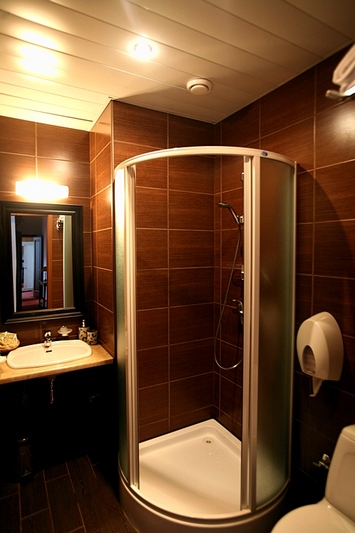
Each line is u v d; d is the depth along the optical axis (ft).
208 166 7.25
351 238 4.59
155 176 6.60
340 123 4.64
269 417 4.96
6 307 6.89
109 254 6.45
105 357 6.44
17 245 6.98
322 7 3.73
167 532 4.74
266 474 4.94
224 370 7.38
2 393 6.79
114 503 5.62
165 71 5.12
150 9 3.70
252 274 4.55
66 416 7.44
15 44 4.38
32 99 6.09
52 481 6.14
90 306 7.91
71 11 3.73
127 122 6.23
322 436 5.12
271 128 5.82
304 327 4.91
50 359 6.71
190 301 7.27
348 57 2.68
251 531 4.68
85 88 5.65
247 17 3.87
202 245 7.32
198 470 6.20
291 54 4.68
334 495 4.03
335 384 4.91
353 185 4.52
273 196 4.80
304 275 5.33
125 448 5.47
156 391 6.98
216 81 5.46
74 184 7.62
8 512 5.39
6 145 6.85
